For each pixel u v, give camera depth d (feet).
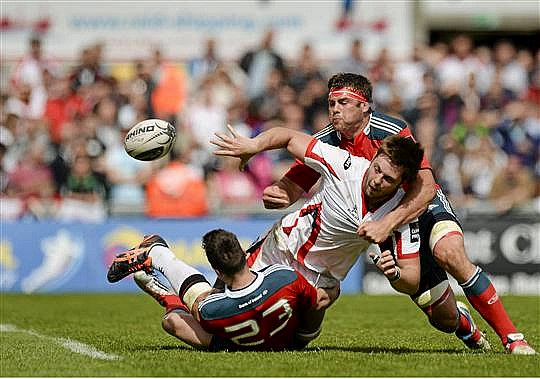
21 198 202.39
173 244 190.39
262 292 81.05
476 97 228.84
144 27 256.32
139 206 198.29
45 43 256.93
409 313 140.15
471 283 84.53
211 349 86.12
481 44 278.67
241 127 216.95
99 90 225.76
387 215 80.74
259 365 76.23
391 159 78.84
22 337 104.94
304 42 254.47
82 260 192.44
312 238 84.94
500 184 198.39
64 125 213.66
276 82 222.48
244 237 189.47
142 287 89.40
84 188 201.16
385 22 253.44
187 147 204.13
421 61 234.79
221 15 255.50
